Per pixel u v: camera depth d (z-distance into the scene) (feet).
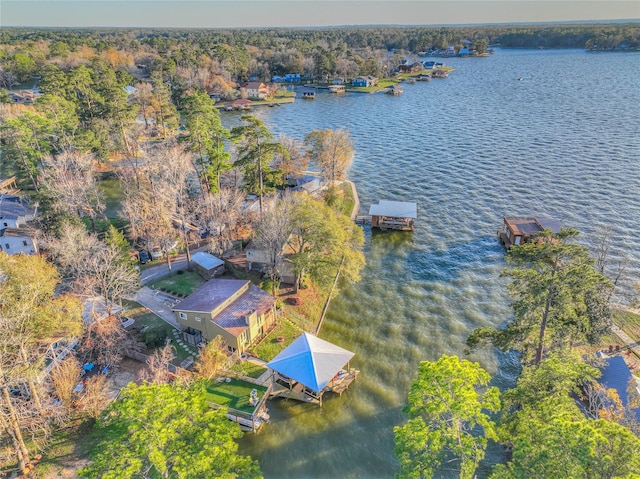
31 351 110.83
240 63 654.12
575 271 101.71
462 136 380.78
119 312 147.43
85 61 556.92
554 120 416.67
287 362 128.16
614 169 292.61
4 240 182.39
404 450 79.97
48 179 207.00
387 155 338.13
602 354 131.13
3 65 527.81
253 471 85.71
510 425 87.51
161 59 597.11
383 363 141.49
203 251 197.77
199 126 219.82
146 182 226.38
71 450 106.01
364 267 194.29
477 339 115.44
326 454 112.06
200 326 141.08
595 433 65.31
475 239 216.33
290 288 172.65
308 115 479.00
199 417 85.66
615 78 612.70
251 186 210.18
